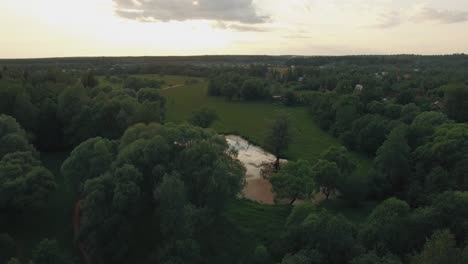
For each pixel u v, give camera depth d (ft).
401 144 239.91
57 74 391.04
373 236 143.13
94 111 272.72
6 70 385.29
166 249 150.10
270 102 565.53
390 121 328.49
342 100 407.23
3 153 199.62
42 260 129.59
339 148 244.63
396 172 233.55
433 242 124.47
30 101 281.95
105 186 159.63
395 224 144.36
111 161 181.27
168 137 184.85
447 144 221.66
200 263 150.00
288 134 300.20
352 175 227.40
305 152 322.96
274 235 179.93
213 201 169.58
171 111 459.32
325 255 136.46
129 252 160.45
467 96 363.76
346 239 138.41
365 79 583.99
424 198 206.80
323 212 151.53
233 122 421.59
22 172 177.47
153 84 544.21
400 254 139.44
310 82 649.20
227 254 166.71
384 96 498.69
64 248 163.94
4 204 167.02
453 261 118.93
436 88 492.95
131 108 278.05
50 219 183.62
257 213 203.31
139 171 169.58
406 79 638.12
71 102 275.80
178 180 157.07
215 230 177.47
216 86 590.55
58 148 282.15
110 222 151.43
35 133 271.28
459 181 203.51
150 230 169.48
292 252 148.77
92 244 151.12
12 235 168.35
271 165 291.17
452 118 364.79
